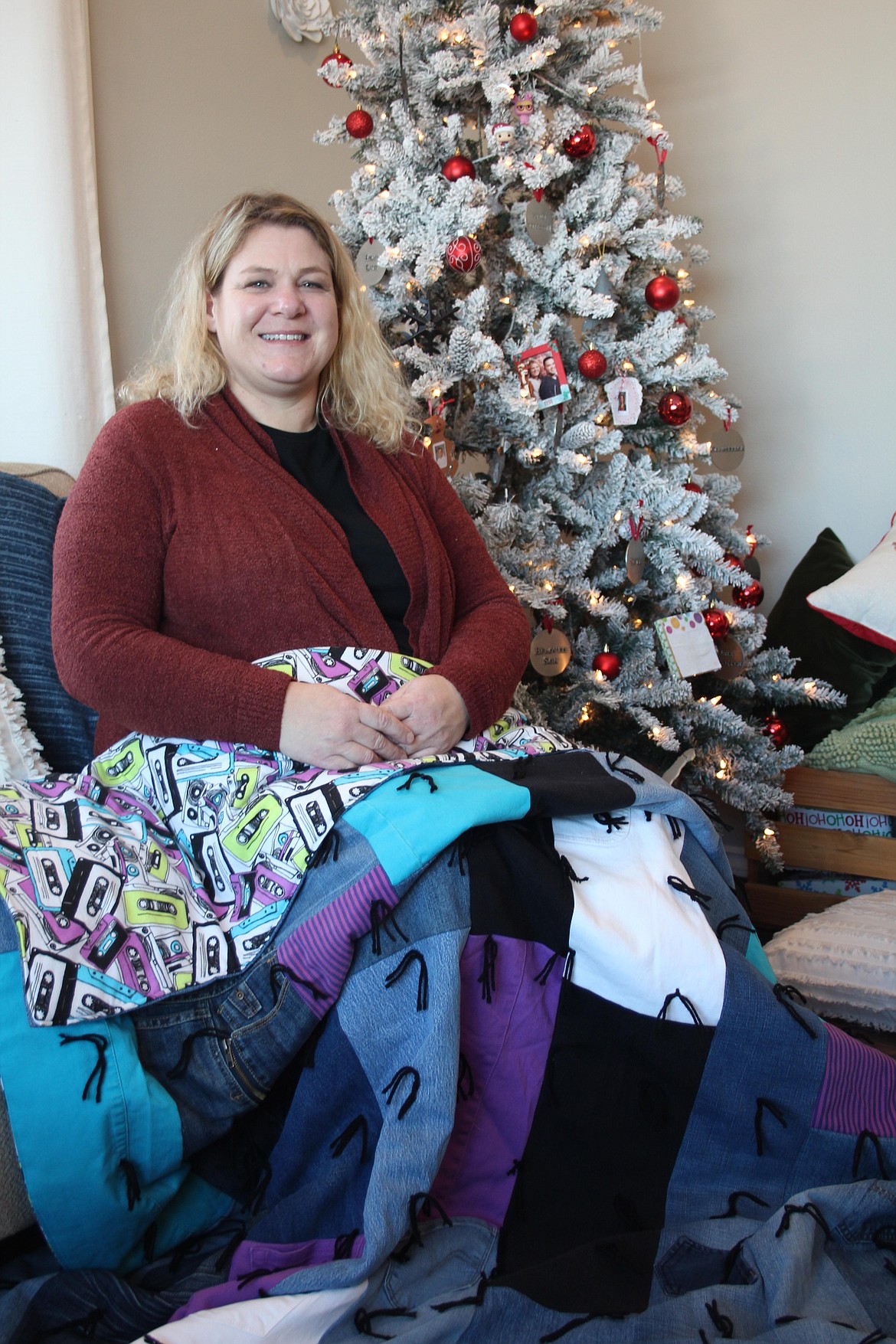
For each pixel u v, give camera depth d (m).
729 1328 0.73
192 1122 0.84
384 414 1.41
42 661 1.27
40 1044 0.79
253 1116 0.92
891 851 1.92
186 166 2.14
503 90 1.60
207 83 2.17
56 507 1.36
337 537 1.22
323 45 2.41
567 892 0.92
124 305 2.04
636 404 1.73
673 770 1.80
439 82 1.65
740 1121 0.91
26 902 0.84
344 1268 0.74
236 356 1.25
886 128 2.42
